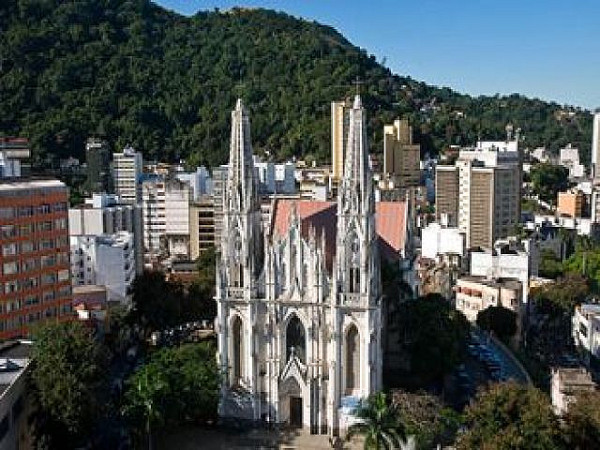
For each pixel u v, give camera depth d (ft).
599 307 648.79
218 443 410.31
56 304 550.77
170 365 412.36
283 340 425.69
